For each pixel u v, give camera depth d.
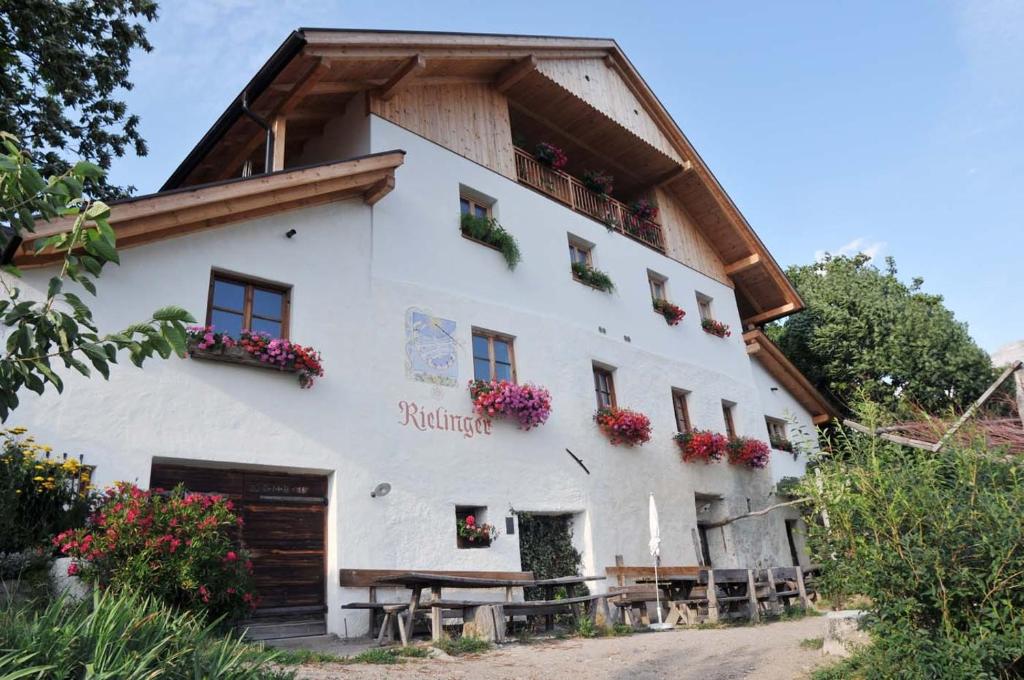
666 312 15.84
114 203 7.47
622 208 16.16
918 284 26.17
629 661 6.84
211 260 8.59
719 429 16.06
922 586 4.91
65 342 3.29
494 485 10.60
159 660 3.41
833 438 6.79
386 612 7.83
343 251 9.97
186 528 6.19
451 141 12.37
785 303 19.81
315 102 11.16
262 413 8.41
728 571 10.55
